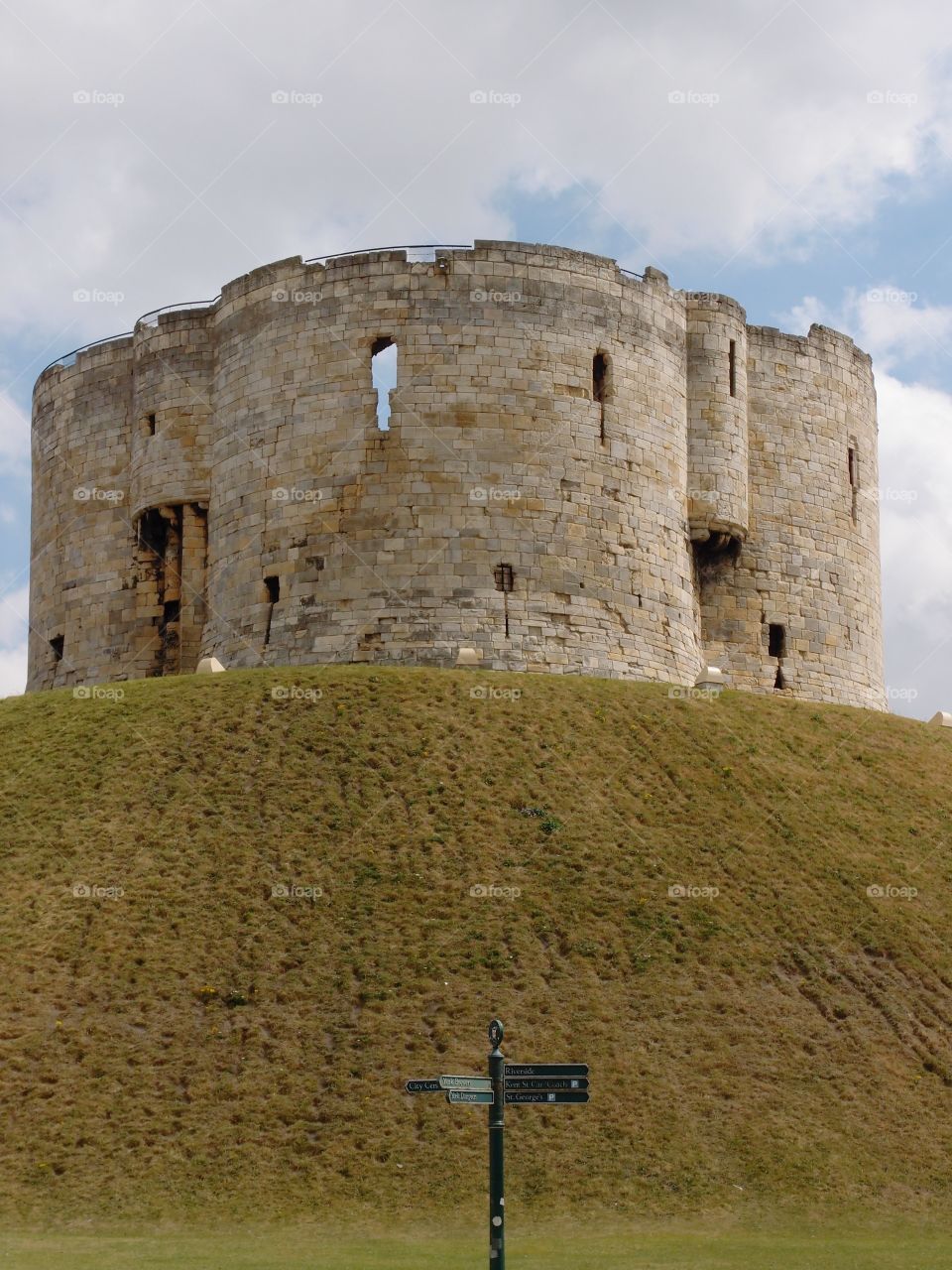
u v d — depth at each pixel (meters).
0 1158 39.81
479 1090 31.73
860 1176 40.16
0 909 47.72
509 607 62.47
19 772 54.53
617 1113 41.41
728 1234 37.56
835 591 71.75
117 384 72.50
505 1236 37.06
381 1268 34.03
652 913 48.25
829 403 73.00
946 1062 44.53
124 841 50.19
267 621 64.19
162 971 45.19
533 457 63.66
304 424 64.56
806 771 57.28
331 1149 40.03
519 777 53.47
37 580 75.19
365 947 46.03
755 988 46.09
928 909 50.84
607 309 65.94
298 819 51.00
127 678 69.75
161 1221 37.91
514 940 46.56
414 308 64.06
